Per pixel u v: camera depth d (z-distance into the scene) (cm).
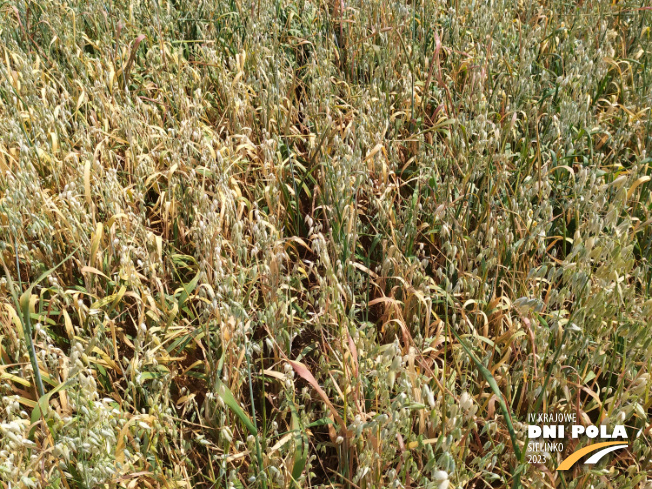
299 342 266
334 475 216
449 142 322
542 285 258
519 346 241
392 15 418
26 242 273
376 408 205
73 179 291
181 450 199
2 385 211
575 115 314
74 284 271
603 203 244
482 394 222
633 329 215
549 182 296
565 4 448
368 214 313
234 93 356
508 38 400
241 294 245
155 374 212
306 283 292
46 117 321
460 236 274
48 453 187
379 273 283
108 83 363
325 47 410
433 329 249
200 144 314
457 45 393
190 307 270
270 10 418
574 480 192
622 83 384
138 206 312
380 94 344
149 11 429
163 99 376
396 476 179
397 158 324
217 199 281
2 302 247
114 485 177
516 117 327
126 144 340
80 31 413
